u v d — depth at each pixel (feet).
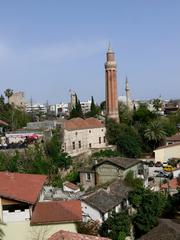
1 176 132.46
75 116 448.65
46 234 117.39
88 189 229.66
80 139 318.04
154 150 351.25
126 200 186.19
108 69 419.33
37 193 122.21
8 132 269.85
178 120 485.15
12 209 116.06
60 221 118.42
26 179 133.80
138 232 162.50
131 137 360.69
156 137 371.15
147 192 185.88
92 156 317.42
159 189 229.25
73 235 105.81
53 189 199.21
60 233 105.91
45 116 570.05
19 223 115.75
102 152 327.26
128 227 155.74
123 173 240.73
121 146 356.18
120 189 196.54
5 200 114.42
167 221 153.99
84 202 162.40
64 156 269.44
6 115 377.71
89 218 156.66
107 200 172.55
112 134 362.94
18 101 611.06
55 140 268.82
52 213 121.80
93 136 340.18
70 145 302.86
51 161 249.34
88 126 333.21
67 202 141.59
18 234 115.75
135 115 432.66
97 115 465.88
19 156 220.23
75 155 302.04
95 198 169.89
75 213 127.44
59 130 291.17
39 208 124.36
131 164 249.96
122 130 366.43
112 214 160.35
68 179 255.70
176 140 373.20
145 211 164.25
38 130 275.80
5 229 114.93
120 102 529.86
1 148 223.30
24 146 231.09
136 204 183.83
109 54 419.95
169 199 190.19
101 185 223.71
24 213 116.26
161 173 287.28
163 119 440.45
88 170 254.06
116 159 255.29
